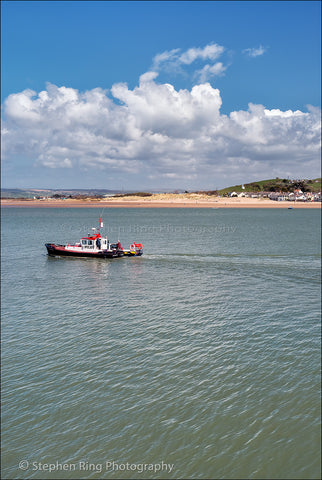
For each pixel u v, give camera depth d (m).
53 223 155.50
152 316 31.48
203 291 40.00
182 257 63.88
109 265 57.94
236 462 15.23
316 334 26.92
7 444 16.78
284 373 21.39
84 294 39.47
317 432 16.64
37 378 21.53
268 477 14.52
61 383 20.97
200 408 18.42
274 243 84.19
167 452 15.88
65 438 16.92
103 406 18.86
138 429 17.20
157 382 20.75
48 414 18.45
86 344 25.78
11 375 21.88
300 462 15.12
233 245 81.00
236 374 21.38
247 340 26.03
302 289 40.75
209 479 14.49
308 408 18.20
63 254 66.44
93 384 20.77
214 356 23.66
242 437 16.50
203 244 83.19
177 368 22.19
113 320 30.58
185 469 15.02
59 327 29.08
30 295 39.16
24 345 25.80
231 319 30.47
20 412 18.67
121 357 23.78
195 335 27.08
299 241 88.00
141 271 52.59
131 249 65.50
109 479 14.82
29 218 191.00
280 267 53.94
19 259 64.44
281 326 28.72
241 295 38.19
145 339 26.47
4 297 38.28
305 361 22.73
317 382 20.36
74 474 15.12
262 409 18.23
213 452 15.77
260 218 190.50
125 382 20.88
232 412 18.05
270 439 16.34
